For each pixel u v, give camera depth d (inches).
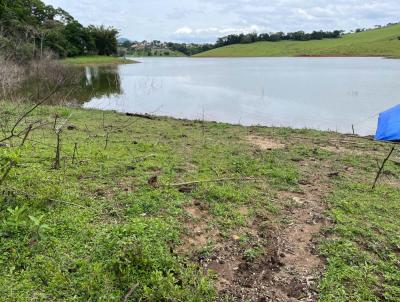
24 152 284.4
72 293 136.6
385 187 259.6
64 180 235.1
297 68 1679.4
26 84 882.1
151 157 301.9
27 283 138.7
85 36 2659.9
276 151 346.9
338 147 381.7
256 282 155.6
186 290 138.0
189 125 484.4
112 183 237.8
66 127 410.0
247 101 775.1
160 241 170.1
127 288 140.8
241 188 244.5
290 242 185.3
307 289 152.1
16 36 1240.8
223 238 184.7
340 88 940.6
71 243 164.7
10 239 162.6
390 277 158.4
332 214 213.2
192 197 226.8
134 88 1023.6
